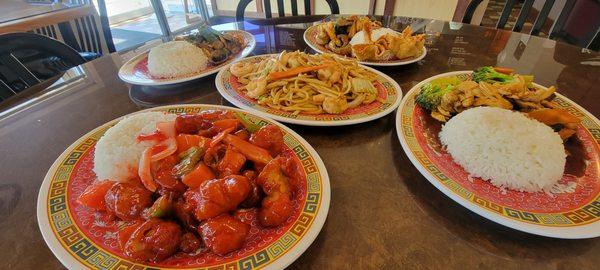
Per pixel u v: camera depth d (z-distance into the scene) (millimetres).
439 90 1341
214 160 909
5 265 729
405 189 955
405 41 1767
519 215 805
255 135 973
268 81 1411
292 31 2262
